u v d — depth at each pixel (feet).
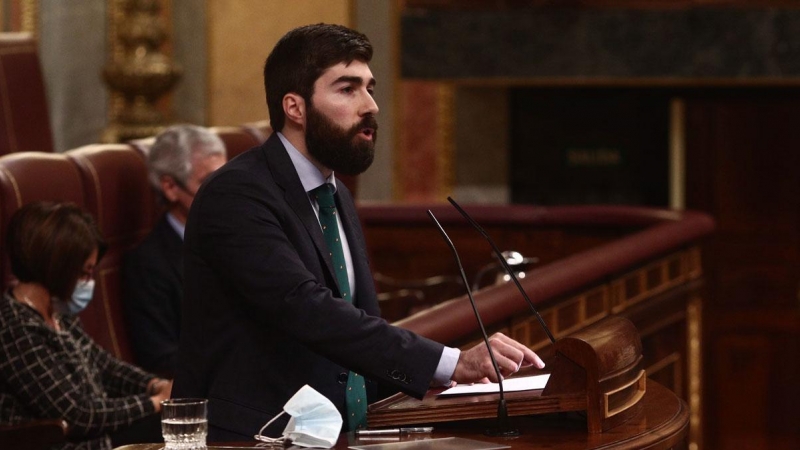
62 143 111.24
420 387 29.63
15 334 41.55
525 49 100.17
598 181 113.80
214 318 31.24
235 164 31.45
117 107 110.01
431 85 109.60
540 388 30.55
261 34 110.63
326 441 27.58
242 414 30.53
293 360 31.04
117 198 52.75
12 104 69.26
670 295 67.67
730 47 99.19
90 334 49.52
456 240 82.12
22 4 110.52
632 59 99.76
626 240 62.85
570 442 27.94
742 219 114.11
